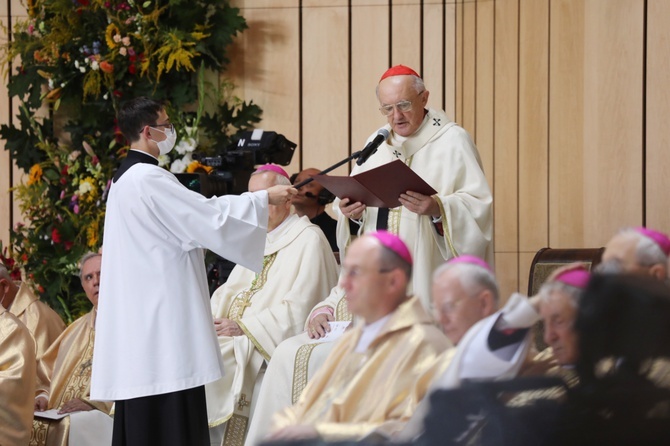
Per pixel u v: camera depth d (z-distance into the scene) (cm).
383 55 2339
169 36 2203
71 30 2227
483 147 1975
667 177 1359
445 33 2314
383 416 707
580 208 1507
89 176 2234
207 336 1371
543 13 1625
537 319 666
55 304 2211
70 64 2242
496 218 1819
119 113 1441
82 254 2194
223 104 2309
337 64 2353
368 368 735
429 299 791
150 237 1367
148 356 1343
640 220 1398
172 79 2267
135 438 1341
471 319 714
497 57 1870
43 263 2209
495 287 720
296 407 764
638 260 645
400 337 735
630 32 1423
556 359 652
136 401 1342
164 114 1441
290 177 2133
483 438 660
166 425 1345
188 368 1345
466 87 2162
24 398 1560
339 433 711
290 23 2366
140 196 1357
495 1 1894
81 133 2270
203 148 2253
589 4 1499
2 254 2242
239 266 1777
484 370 671
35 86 2272
